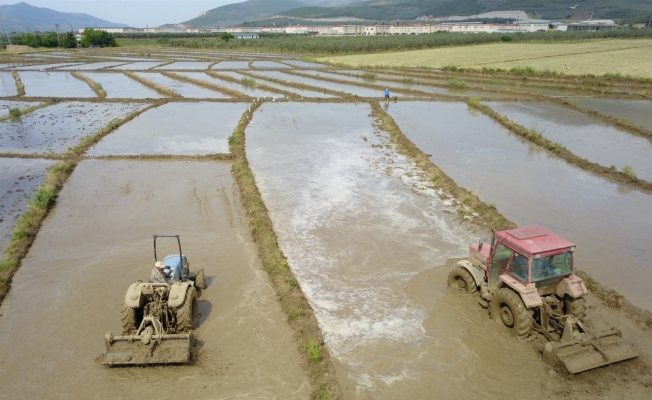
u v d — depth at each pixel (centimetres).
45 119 3588
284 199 1908
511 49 9381
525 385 905
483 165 2378
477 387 904
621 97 4478
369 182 2112
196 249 1491
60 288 1274
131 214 1783
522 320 993
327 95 4709
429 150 2647
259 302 1195
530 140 2872
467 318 1116
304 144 2784
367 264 1383
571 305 1006
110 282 1302
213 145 2784
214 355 997
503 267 1106
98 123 3422
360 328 1088
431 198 1919
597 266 1373
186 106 4131
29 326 1108
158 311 1005
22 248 1485
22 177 2234
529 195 1962
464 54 8644
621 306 1148
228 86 5400
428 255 1435
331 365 955
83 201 1920
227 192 2014
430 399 876
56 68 7394
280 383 918
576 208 1823
